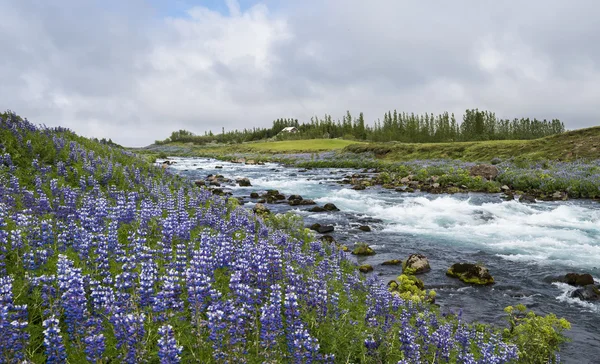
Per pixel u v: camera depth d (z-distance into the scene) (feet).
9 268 24.45
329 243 64.44
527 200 104.63
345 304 30.55
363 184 142.31
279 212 92.17
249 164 250.98
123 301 20.70
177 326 20.70
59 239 30.22
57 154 67.36
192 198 62.23
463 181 131.34
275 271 28.27
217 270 28.66
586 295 47.42
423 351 25.67
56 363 16.43
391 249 66.03
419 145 246.68
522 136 515.91
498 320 41.24
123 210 40.50
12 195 43.09
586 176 122.52
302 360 19.58
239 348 19.08
